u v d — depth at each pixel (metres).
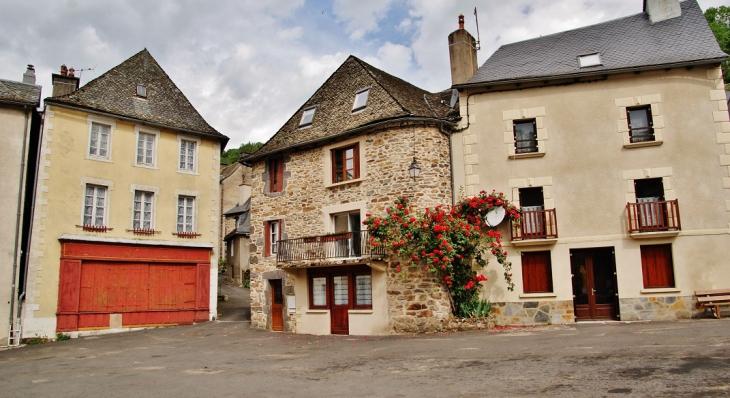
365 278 13.59
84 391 7.20
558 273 12.71
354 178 14.46
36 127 16.23
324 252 14.05
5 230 14.35
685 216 12.17
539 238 12.82
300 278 14.88
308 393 6.31
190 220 18.33
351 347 10.62
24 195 14.77
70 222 15.49
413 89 16.83
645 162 12.59
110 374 8.57
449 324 12.37
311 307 14.55
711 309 11.70
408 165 13.31
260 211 16.61
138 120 17.25
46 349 12.77
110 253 16.06
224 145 20.06
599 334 9.66
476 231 12.46
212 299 18.14
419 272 12.72
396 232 12.55
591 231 12.68
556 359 7.29
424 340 10.84
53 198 15.25
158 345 12.61
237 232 30.48
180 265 17.61
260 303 16.00
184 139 18.58
